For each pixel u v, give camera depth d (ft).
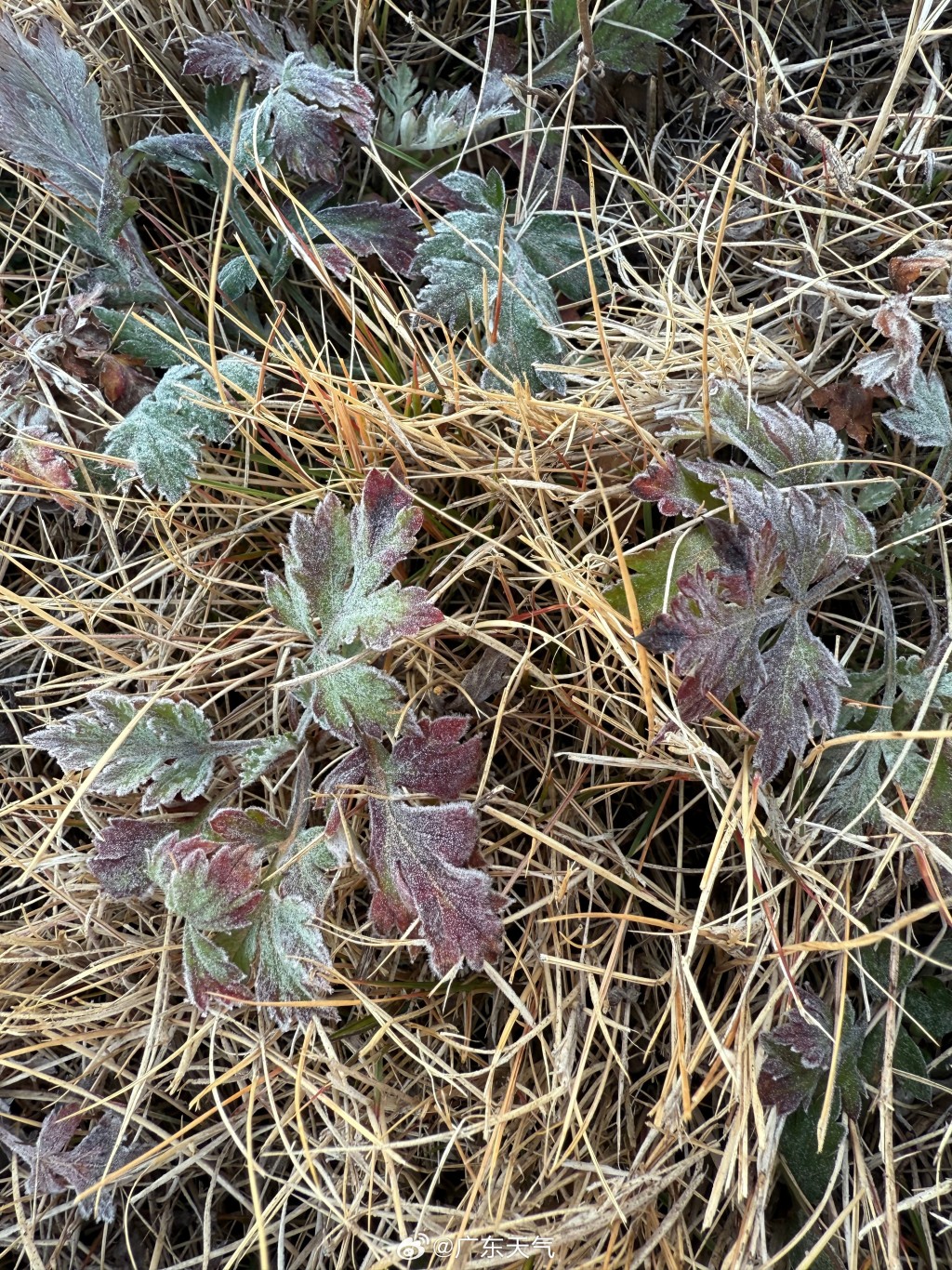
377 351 0.79
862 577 0.76
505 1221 0.65
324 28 0.90
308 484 0.77
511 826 0.73
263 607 0.80
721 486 0.68
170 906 0.66
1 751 0.82
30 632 0.79
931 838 0.68
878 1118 0.71
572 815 0.73
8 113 0.77
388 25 0.90
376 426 0.76
